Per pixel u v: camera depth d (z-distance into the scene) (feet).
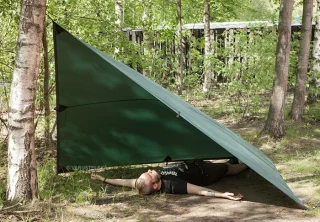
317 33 41.42
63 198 19.31
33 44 17.56
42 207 17.78
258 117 37.96
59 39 20.08
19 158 17.85
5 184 20.61
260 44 39.40
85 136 22.49
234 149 19.40
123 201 19.31
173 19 60.70
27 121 17.80
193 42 51.31
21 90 17.66
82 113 21.95
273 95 30.99
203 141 22.75
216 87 53.57
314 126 34.30
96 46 28.81
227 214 17.78
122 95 21.43
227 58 49.62
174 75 55.01
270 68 38.96
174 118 22.08
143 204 18.97
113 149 22.90
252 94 46.19
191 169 21.13
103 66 20.62
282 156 26.66
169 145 22.85
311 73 41.01
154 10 60.59
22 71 17.58
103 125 22.34
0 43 27.45
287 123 35.12
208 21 51.47
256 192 20.57
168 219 17.24
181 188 20.10
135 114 22.04
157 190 20.24
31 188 18.12
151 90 20.44
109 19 29.96
